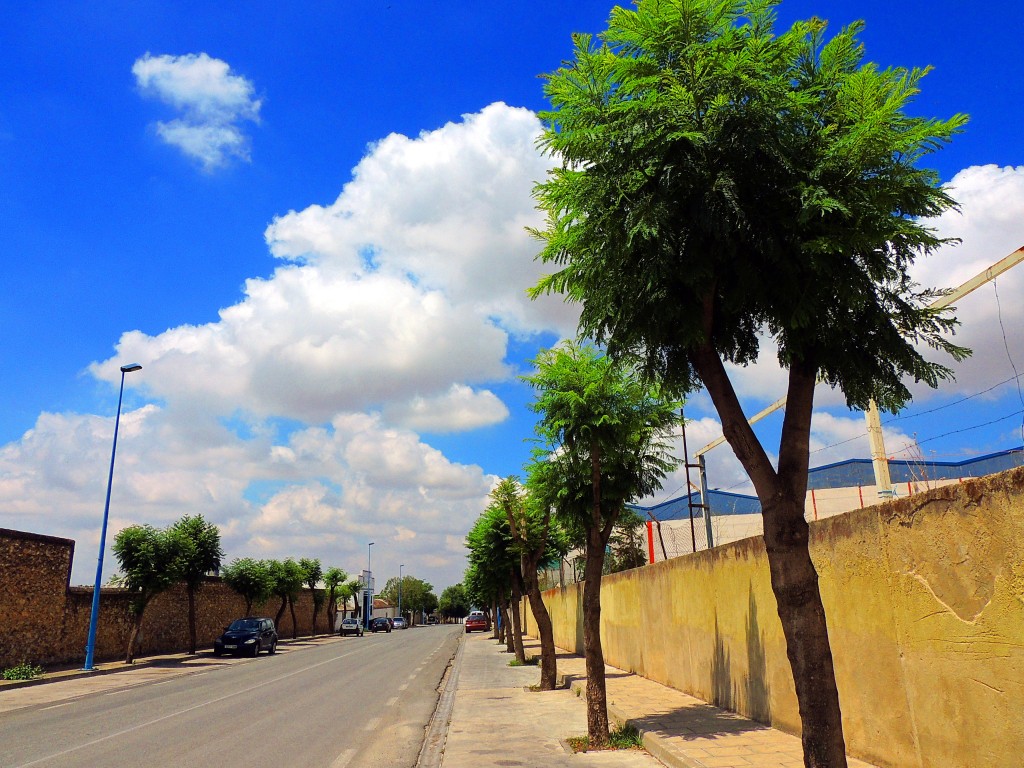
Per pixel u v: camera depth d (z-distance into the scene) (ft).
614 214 16.26
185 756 30.04
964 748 18.04
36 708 47.78
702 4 15.30
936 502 19.29
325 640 163.73
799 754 25.61
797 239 15.02
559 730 35.53
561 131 16.87
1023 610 15.97
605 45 16.53
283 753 30.63
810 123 16.12
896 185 15.20
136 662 85.92
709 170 15.44
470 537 102.42
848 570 24.22
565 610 103.30
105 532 79.25
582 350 33.60
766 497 16.22
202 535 106.63
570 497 36.58
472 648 119.85
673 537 90.63
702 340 16.40
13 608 73.51
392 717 41.70
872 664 22.67
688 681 44.14
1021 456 26.32
